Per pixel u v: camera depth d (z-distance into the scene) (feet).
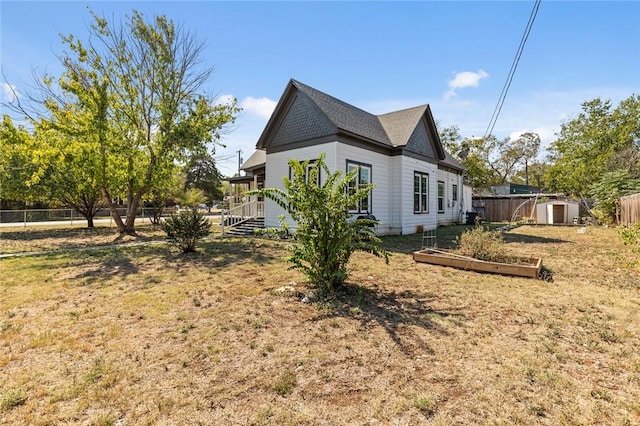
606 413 7.13
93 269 22.43
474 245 23.25
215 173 148.05
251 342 10.78
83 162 39.22
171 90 44.83
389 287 17.30
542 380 8.38
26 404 7.52
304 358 9.64
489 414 7.12
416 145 48.06
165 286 17.92
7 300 15.49
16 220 68.54
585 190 65.92
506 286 17.38
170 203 105.19
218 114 46.47
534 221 69.41
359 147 40.06
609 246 31.50
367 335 11.23
